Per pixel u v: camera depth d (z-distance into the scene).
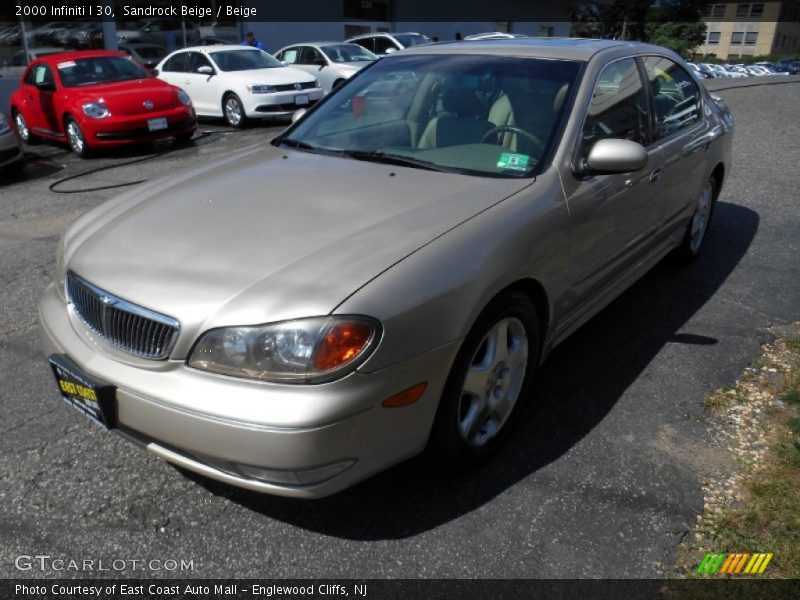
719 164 4.71
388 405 2.15
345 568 2.25
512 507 2.50
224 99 11.97
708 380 3.34
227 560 2.28
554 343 3.04
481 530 2.39
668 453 2.79
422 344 2.19
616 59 3.48
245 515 2.47
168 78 12.96
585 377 3.38
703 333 3.84
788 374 3.38
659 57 4.04
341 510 2.49
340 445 2.07
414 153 3.15
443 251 2.32
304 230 2.44
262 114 11.62
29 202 7.08
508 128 3.09
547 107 3.11
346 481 2.14
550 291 2.79
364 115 3.55
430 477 2.66
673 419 3.02
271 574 2.23
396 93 3.56
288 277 2.17
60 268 2.74
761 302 4.25
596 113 3.18
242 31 17.84
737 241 5.38
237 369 2.07
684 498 2.53
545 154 2.93
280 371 2.04
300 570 2.24
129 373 2.23
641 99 3.63
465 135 3.15
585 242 2.99
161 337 2.18
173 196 2.90
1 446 2.85
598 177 3.07
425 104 3.40
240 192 2.84
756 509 2.45
